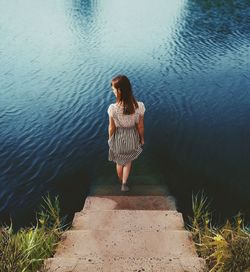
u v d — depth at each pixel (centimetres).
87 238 332
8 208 533
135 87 1060
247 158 649
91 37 1706
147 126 790
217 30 1728
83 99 977
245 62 1250
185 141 717
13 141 745
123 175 481
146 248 317
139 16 2191
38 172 625
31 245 314
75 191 562
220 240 294
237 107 883
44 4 2752
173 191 549
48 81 1127
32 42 1627
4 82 1120
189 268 275
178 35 1677
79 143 727
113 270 277
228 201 530
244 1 2500
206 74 1149
